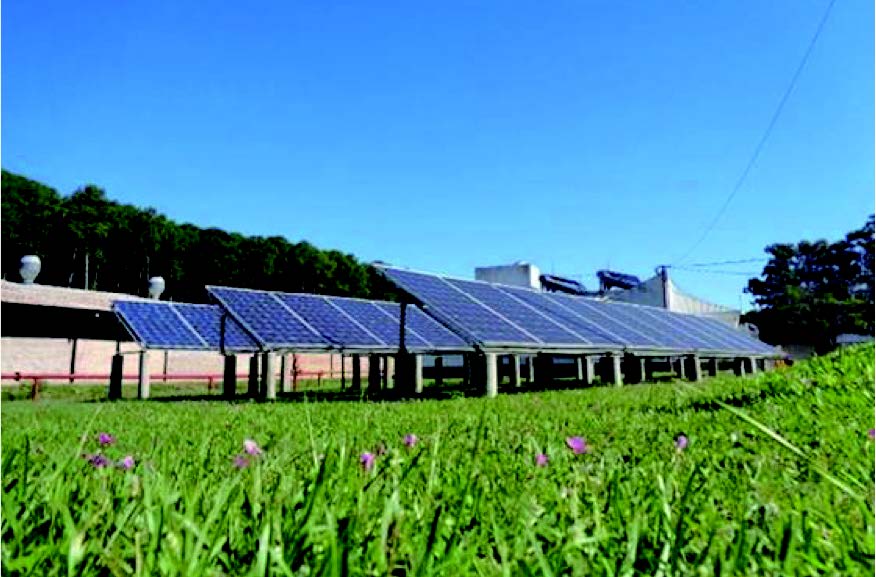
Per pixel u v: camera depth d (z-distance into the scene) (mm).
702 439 3609
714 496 1817
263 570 969
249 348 14602
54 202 59875
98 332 28516
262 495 1538
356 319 15828
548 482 2080
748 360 24547
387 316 17250
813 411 4277
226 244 65125
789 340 51938
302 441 3725
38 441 3609
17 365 24203
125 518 1239
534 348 12633
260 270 65562
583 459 2855
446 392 13656
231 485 1433
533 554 1179
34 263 26656
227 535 1227
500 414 6250
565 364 27625
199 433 4441
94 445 3494
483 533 1292
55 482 1569
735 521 1458
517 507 1526
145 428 5043
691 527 1340
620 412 6035
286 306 14773
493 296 16141
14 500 1405
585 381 16656
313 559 1088
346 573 969
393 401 9891
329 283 68688
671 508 1530
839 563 1167
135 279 62719
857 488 1751
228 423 5500
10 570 1042
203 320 16312
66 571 1054
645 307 24922
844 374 5977
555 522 1438
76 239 58094
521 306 16266
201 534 1079
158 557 1064
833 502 1677
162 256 63125
